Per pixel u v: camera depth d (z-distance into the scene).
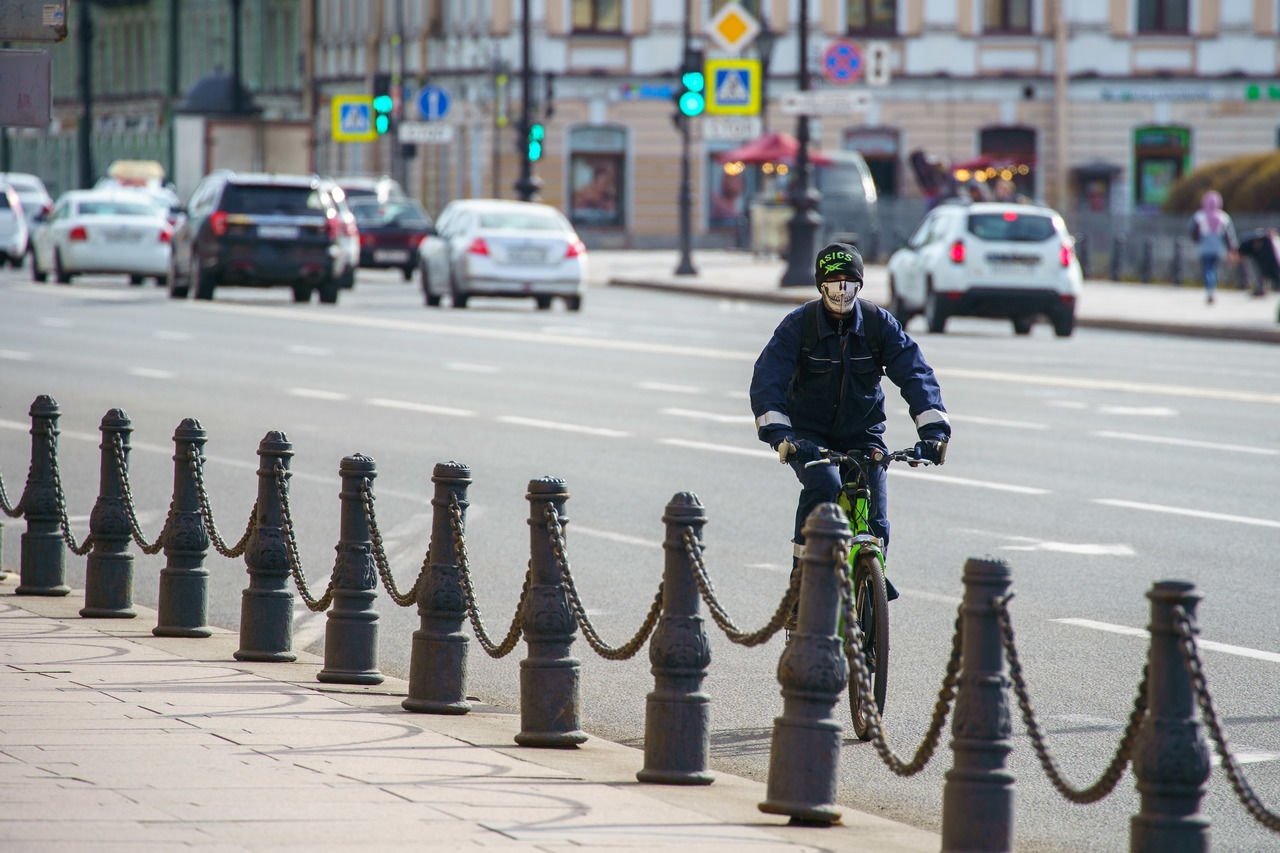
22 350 90.25
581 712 29.14
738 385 77.12
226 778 21.86
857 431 28.05
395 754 23.88
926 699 29.58
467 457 56.53
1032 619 35.22
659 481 52.06
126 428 35.31
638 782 23.52
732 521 46.09
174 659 30.59
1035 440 60.59
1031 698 29.44
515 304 131.62
